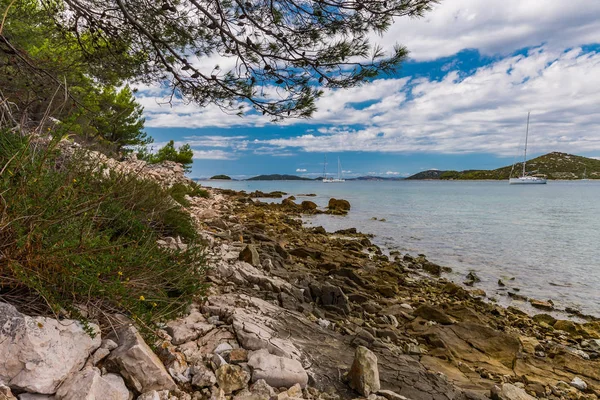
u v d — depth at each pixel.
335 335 4.52
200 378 2.77
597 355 6.41
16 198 2.64
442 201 46.41
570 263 13.53
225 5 6.15
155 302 3.39
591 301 9.61
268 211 24.48
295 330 4.27
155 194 6.52
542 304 9.09
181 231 6.91
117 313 3.03
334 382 3.34
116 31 6.90
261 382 2.92
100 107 12.77
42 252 2.59
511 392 4.00
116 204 4.28
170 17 6.55
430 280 10.81
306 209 29.70
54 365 2.17
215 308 4.09
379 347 4.46
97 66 8.16
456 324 6.23
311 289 6.45
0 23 2.37
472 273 11.42
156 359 2.69
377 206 37.22
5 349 2.08
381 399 3.16
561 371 5.50
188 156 37.78
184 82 6.59
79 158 3.87
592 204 44.44
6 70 7.40
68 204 2.93
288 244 12.24
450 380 4.27
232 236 9.95
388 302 7.84
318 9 5.62
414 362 4.32
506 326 7.50
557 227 23.03
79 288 2.76
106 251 3.17
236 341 3.55
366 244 15.66
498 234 19.84
